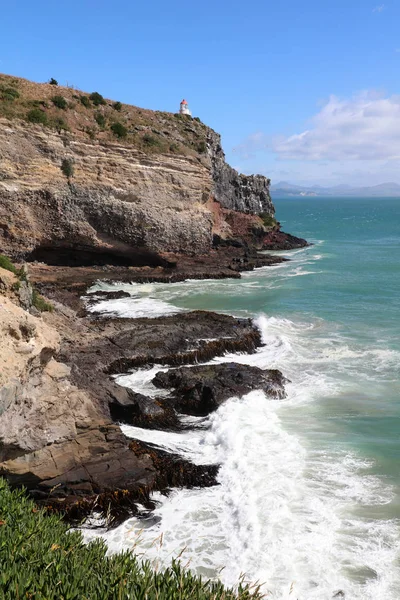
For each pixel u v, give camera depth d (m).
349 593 11.88
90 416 16.38
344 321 35.56
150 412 20.66
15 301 21.36
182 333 29.53
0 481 12.27
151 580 8.98
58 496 14.99
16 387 14.01
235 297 43.44
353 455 18.06
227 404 21.69
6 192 46.97
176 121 72.69
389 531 13.96
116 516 14.95
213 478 16.69
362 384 24.67
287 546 13.41
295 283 49.91
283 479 16.48
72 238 51.31
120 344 27.39
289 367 26.95
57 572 8.59
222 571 12.62
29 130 48.75
